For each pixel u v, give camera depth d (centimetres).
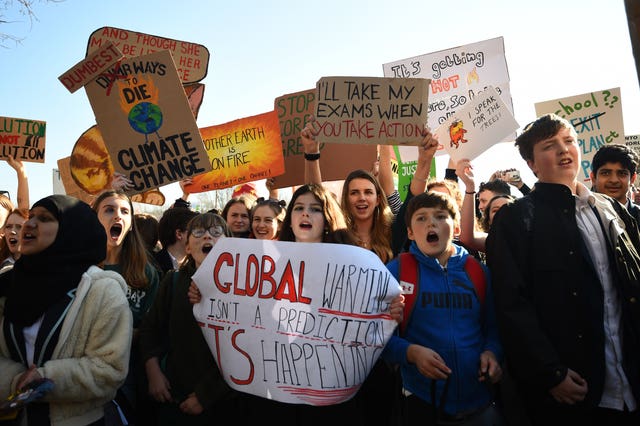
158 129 426
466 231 385
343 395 268
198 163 425
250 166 518
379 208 386
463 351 271
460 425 266
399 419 282
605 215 279
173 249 472
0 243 447
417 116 394
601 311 262
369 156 501
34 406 236
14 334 245
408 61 558
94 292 253
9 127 540
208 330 292
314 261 279
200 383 297
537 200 287
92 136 509
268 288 283
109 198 362
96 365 242
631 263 268
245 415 306
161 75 428
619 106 584
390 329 269
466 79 546
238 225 473
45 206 251
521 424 304
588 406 257
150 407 332
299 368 272
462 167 394
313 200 320
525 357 254
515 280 267
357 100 403
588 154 593
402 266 295
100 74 427
